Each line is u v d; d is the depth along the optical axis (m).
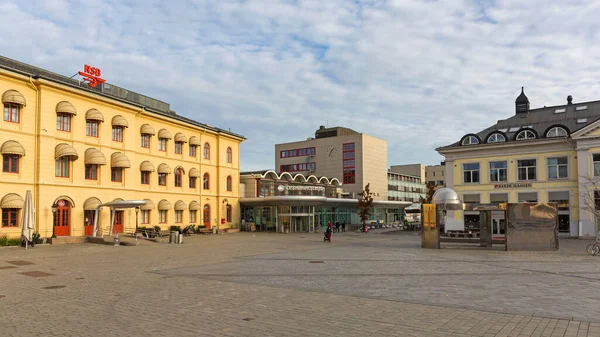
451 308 11.70
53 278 17.45
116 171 41.84
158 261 23.38
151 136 46.94
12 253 27.39
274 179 68.56
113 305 12.32
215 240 40.88
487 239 31.42
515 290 14.38
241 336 9.27
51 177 35.41
